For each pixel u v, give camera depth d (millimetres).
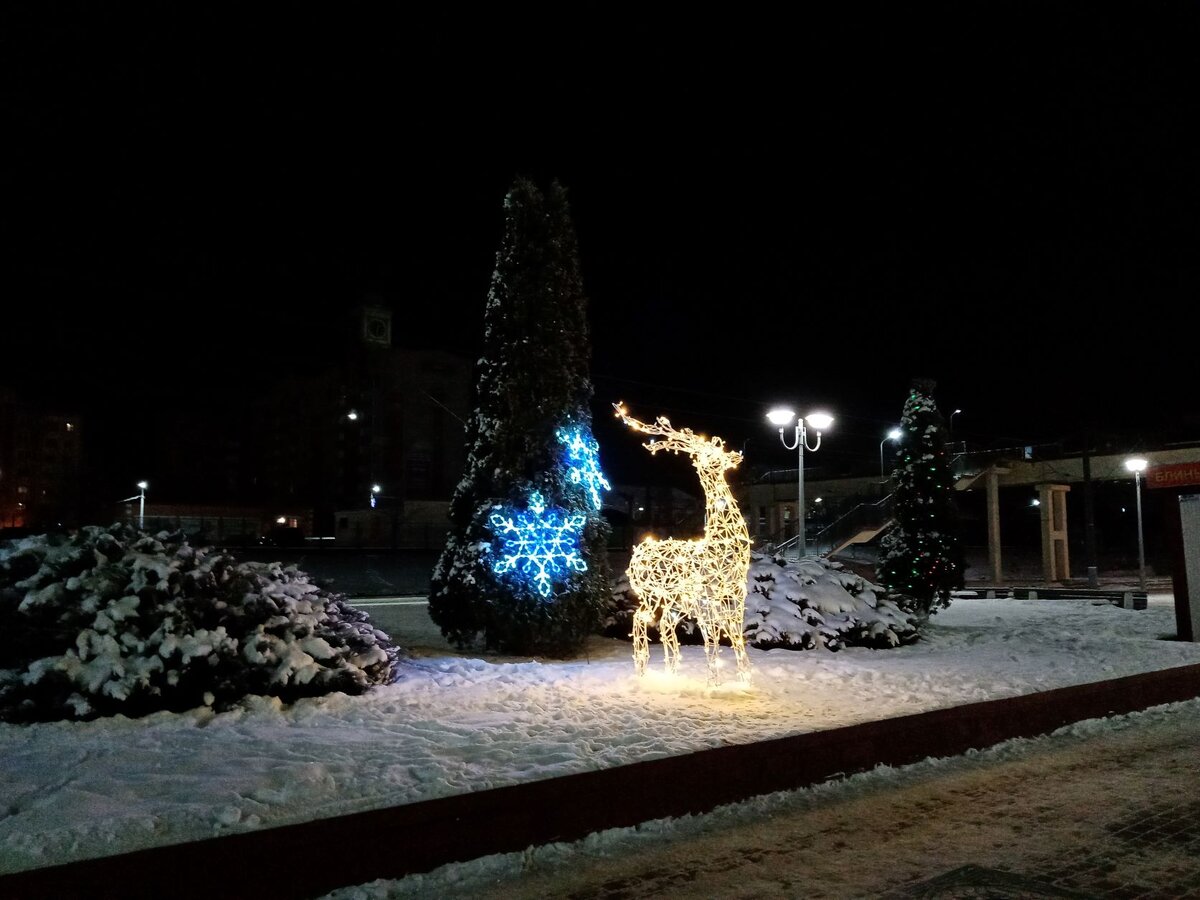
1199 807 7215
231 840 4988
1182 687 12148
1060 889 5465
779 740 7484
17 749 7461
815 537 40062
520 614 13852
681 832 6496
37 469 99750
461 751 7586
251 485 100312
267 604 10672
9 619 9328
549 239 15086
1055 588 38938
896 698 10539
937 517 21172
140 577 9820
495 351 14914
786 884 5555
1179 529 18125
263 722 8742
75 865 4578
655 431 11109
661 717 9180
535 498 14188
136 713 8859
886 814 6984
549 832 6145
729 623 11133
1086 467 40812
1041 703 9891
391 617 21406
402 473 73625
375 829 5441
